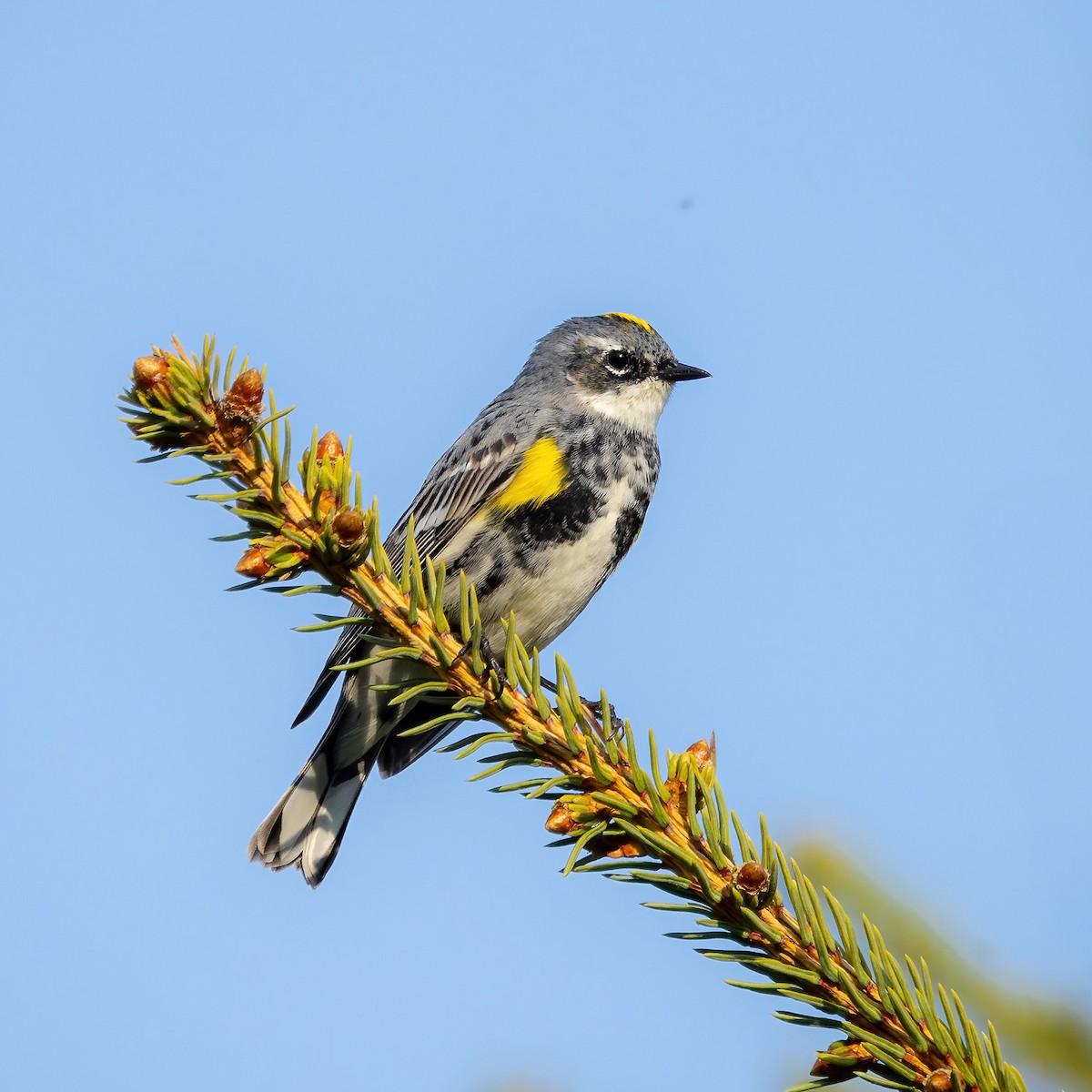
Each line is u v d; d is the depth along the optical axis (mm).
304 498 7176
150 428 6805
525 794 6590
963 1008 5434
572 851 6195
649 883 6188
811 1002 5742
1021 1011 6047
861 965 5715
